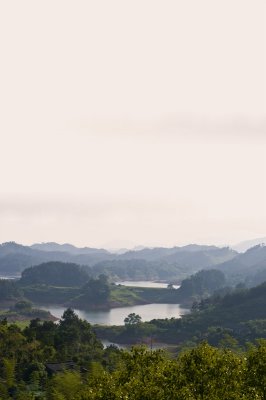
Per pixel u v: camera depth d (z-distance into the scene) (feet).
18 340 597.93
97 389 166.20
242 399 152.76
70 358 586.45
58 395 359.05
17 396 411.34
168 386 160.15
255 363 174.19
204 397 156.35
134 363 178.19
